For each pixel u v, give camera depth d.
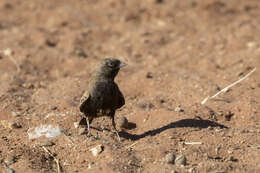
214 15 24.52
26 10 26.17
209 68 17.23
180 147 10.30
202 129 11.29
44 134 11.27
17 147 10.65
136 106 13.56
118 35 22.36
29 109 13.33
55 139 11.04
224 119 12.56
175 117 11.88
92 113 11.04
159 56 19.31
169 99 14.27
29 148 10.64
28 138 11.21
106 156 9.95
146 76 15.98
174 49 19.98
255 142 10.63
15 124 11.79
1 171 9.66
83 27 23.33
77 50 19.59
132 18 24.53
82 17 24.75
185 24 23.42
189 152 10.02
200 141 10.68
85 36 21.95
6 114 12.72
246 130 11.53
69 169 9.91
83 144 10.62
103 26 23.62
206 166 9.27
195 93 14.49
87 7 26.61
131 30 22.94
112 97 10.84
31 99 14.37
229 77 15.84
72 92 14.70
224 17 24.23
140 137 11.30
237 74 15.95
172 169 9.23
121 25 23.70
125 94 14.91
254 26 22.31
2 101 13.84
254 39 20.27
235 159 9.90
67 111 12.97
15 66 17.83
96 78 10.78
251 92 14.30
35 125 11.91
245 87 14.73
